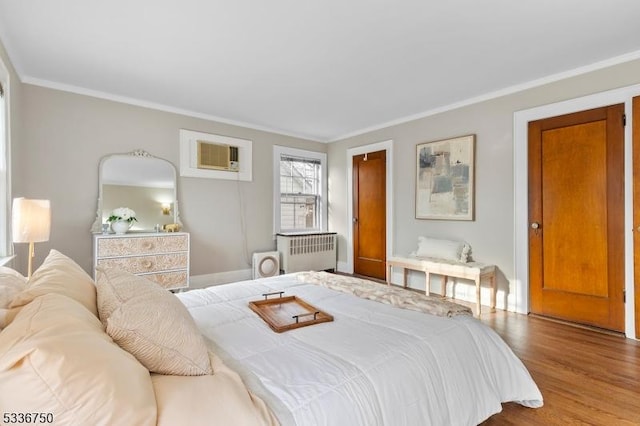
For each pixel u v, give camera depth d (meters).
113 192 3.54
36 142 3.14
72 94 3.33
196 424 0.77
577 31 2.31
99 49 2.57
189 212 4.13
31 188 3.12
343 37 2.39
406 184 4.39
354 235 5.16
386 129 4.64
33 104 3.12
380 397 1.07
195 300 1.85
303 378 1.03
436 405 1.21
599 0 1.97
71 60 2.75
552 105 3.07
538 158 3.18
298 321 1.50
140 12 2.08
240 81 3.19
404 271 4.28
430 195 4.09
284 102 3.78
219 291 2.05
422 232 4.20
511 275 3.38
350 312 1.68
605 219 2.79
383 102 3.79
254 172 4.75
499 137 3.46
